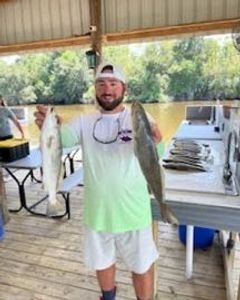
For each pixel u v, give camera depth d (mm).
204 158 2596
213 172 2246
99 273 1702
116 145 1487
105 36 5371
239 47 3584
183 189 1882
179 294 2150
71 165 4746
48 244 2887
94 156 1511
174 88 12078
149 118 1390
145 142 1232
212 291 2174
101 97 1491
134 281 1691
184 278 2322
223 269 2412
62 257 2656
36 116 1335
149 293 1697
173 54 11906
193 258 2574
